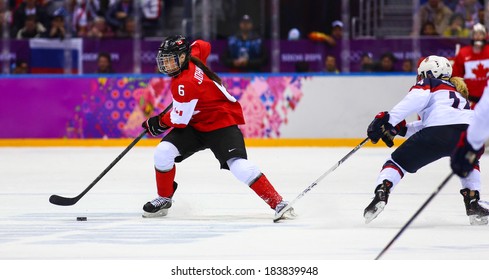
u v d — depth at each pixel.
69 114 36.03
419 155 15.97
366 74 35.59
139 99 35.81
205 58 18.19
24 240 15.16
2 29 37.09
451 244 14.41
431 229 16.03
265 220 17.30
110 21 36.84
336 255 13.52
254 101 35.75
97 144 35.94
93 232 15.98
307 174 26.14
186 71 16.81
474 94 31.45
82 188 23.14
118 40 36.56
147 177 25.53
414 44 35.97
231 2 36.12
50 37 36.72
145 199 20.81
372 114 35.69
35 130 36.12
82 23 36.88
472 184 16.41
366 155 32.19
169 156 17.39
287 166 28.41
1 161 30.42
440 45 35.91
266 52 36.31
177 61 16.69
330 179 24.86
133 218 17.75
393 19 37.03
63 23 36.62
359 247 14.18
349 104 35.69
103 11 36.78
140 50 36.62
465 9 36.50
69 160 30.59
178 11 37.28
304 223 16.89
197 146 17.52
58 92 36.03
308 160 30.30
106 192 22.20
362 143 16.31
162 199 17.83
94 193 22.03
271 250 14.01
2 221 17.47
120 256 13.63
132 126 35.88
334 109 35.72
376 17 36.91
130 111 35.84
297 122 35.75
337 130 35.78
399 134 17.05
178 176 25.59
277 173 26.41
